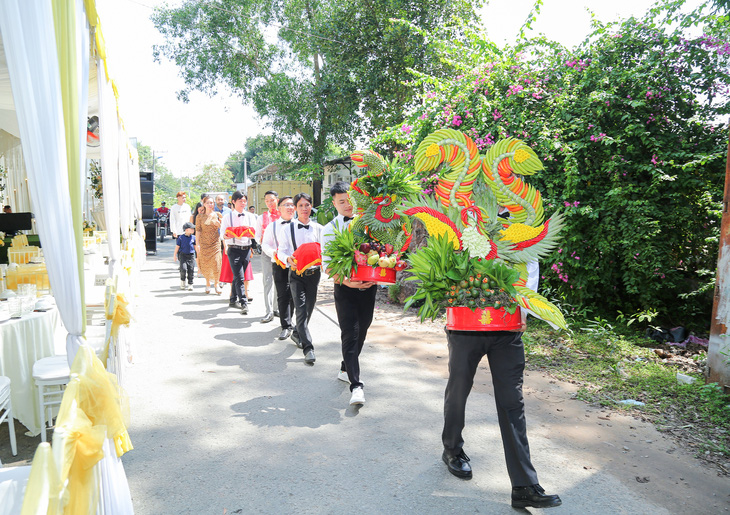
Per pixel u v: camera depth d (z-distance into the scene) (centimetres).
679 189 703
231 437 389
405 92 1817
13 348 372
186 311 864
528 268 334
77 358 246
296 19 2130
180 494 311
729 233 479
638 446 385
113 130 465
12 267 521
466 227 313
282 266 661
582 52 806
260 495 311
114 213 466
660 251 672
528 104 822
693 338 658
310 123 2100
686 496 318
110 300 374
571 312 751
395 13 1748
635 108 716
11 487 209
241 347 639
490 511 298
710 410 446
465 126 866
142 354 606
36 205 234
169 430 400
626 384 513
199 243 1016
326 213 1380
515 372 304
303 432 399
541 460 361
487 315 297
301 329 574
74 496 201
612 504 307
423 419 427
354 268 437
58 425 198
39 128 224
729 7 682
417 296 309
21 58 217
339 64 1889
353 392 446
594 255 738
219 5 2102
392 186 443
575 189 721
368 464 350
